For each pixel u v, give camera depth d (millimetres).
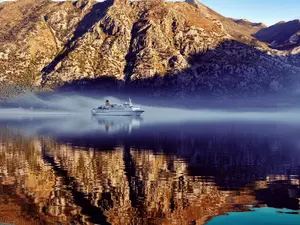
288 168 59250
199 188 46188
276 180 50688
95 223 34312
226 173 55188
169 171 56219
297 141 98500
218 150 79562
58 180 49375
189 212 37438
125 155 71312
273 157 70312
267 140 101000
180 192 44312
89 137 106438
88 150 78062
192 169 57969
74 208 38250
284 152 77125
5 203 39500
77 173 53906
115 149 79750
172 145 87625
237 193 44125
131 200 40938
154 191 44594
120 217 35844
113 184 47594
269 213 37094
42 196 41969
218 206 39188
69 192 43656
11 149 79812
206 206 39219
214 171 56469
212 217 35969
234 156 71500
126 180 49875
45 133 119500
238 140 100500
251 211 37750
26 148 81375
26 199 40906
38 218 35375
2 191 43906
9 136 109562
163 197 42281
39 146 84938
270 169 58344
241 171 56812
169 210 37844
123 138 103438
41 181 48719
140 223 34469
